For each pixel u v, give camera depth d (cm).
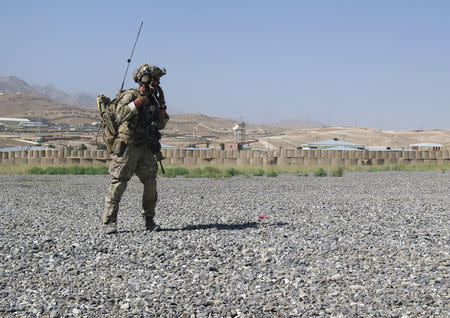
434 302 426
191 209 1140
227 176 2995
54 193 1672
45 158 4359
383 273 527
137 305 436
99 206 1240
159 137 806
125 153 784
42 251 660
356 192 1702
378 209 1101
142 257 618
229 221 920
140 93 773
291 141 19650
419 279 498
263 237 738
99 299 452
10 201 1370
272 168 3688
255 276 523
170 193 1659
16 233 791
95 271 556
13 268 570
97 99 796
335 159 4372
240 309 420
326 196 1515
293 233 771
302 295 450
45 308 429
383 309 413
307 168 3741
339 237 736
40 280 521
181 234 769
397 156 4488
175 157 4350
